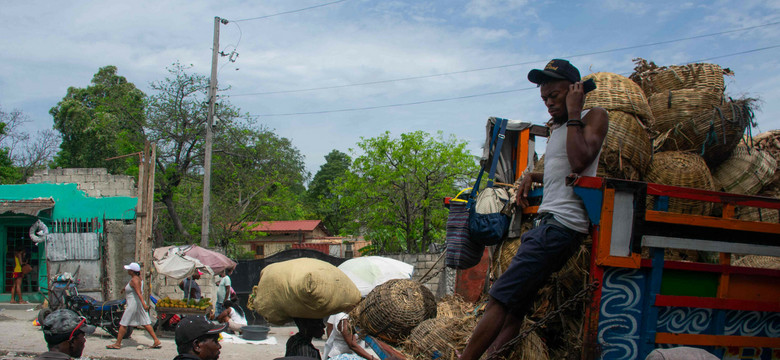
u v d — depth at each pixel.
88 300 11.88
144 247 13.51
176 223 23.89
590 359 3.10
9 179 30.72
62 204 15.71
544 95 3.46
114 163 36.56
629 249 3.13
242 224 25.19
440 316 4.61
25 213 14.97
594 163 3.24
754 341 3.46
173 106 23.67
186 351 3.72
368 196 23.59
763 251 3.44
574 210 3.20
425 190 22.97
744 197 3.39
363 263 9.10
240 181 25.33
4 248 16.25
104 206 15.62
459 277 5.45
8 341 10.68
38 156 34.91
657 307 3.23
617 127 4.23
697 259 4.35
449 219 4.46
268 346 11.69
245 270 15.85
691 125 4.95
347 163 60.75
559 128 3.43
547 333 3.81
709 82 5.16
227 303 12.91
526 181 4.16
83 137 37.12
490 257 4.73
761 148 5.87
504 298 3.19
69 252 14.76
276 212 27.41
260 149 25.36
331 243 37.94
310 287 3.42
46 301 14.56
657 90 5.34
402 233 23.19
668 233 3.22
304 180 42.97
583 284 3.54
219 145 24.42
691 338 3.31
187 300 12.45
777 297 3.53
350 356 3.92
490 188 4.57
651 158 4.40
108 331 11.79
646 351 3.20
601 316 3.14
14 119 32.59
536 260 3.18
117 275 14.91
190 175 25.73
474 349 3.21
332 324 6.23
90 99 39.00
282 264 3.67
